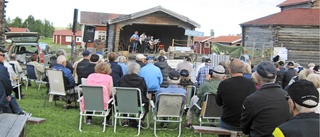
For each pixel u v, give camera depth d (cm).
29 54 1773
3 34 1769
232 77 516
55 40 7744
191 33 2475
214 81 682
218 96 526
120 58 1049
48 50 2034
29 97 1104
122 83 710
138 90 684
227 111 513
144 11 2558
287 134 260
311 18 2878
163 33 3105
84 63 930
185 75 824
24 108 902
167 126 792
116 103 725
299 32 2794
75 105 938
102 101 701
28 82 1377
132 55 2562
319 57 2767
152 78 824
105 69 733
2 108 580
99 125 767
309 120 263
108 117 779
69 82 864
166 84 988
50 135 657
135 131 730
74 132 686
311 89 268
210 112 679
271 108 385
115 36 2589
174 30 3066
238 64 515
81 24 4672
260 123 387
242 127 414
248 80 514
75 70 1052
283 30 2825
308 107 267
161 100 674
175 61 1583
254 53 2778
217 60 2252
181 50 2452
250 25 3109
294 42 2806
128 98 687
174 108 686
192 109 765
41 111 873
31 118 593
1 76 604
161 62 1008
